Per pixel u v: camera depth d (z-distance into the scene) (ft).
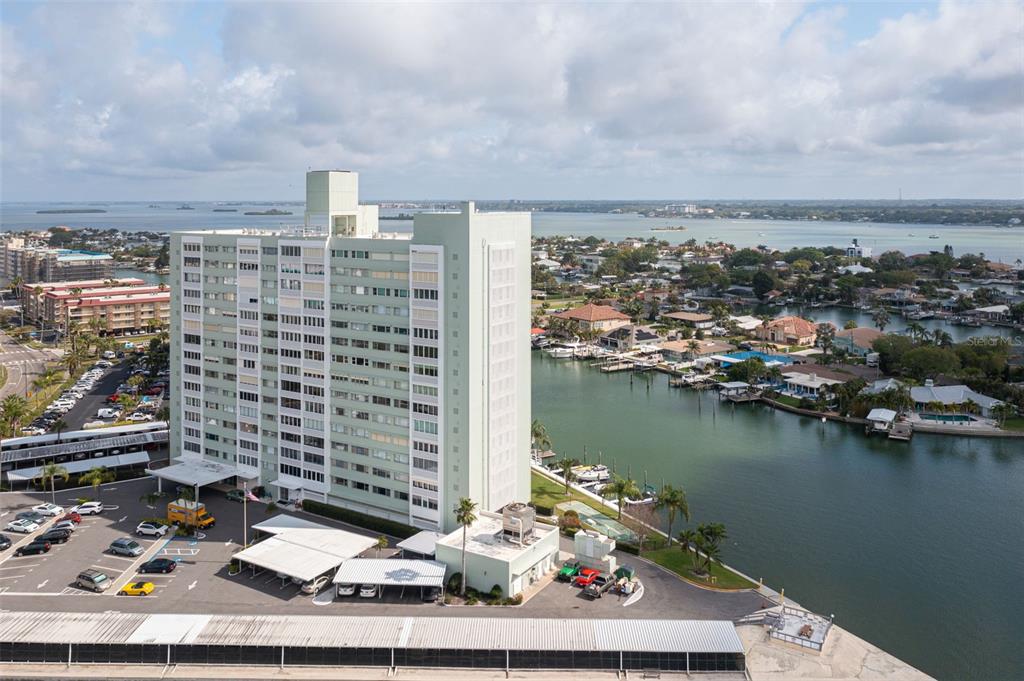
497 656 367.86
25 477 591.37
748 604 433.07
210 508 561.84
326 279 536.83
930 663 395.55
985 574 492.13
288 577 453.17
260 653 370.73
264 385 576.61
